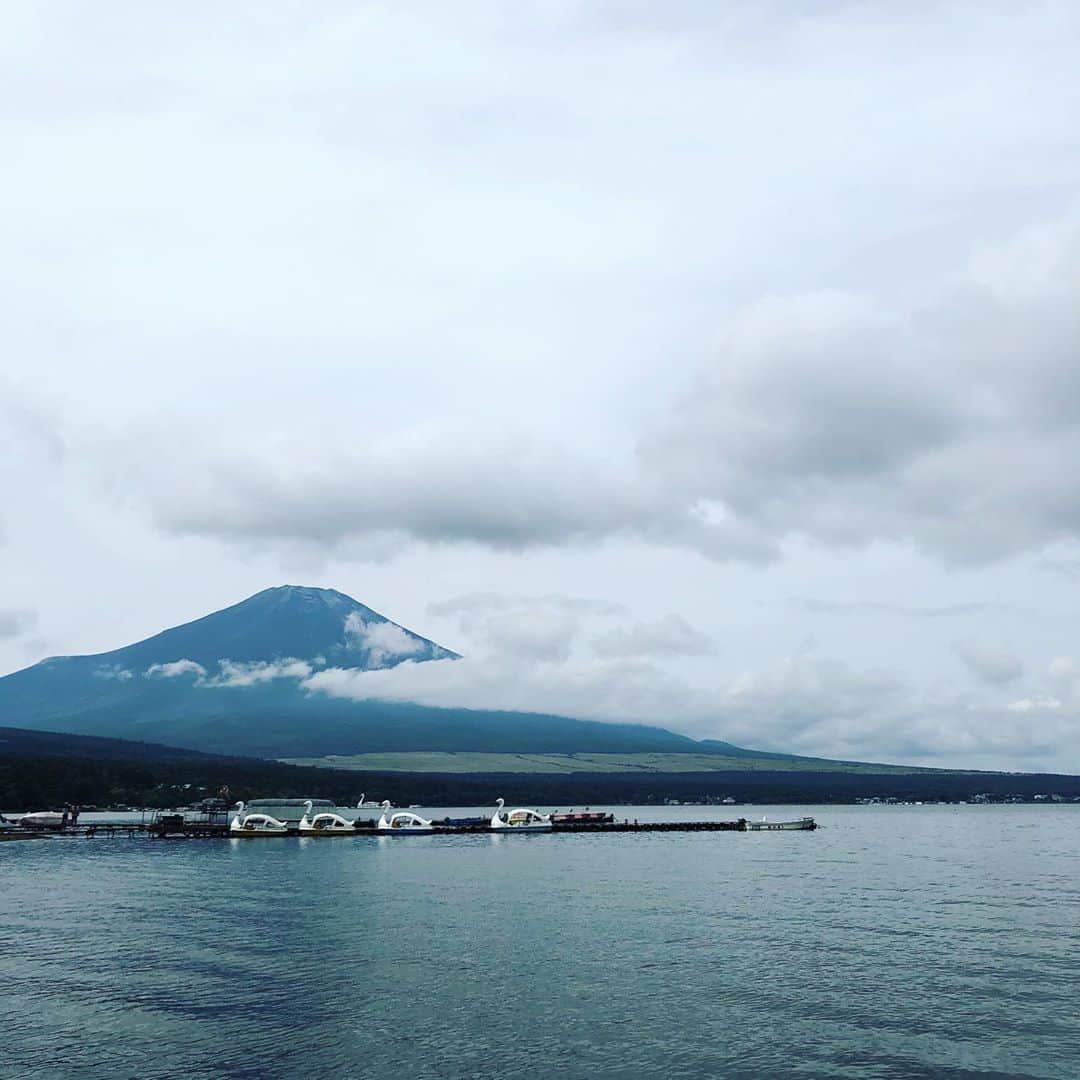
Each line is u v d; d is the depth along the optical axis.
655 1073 49.22
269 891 113.12
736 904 102.06
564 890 114.62
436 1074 49.09
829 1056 51.47
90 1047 53.00
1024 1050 52.28
